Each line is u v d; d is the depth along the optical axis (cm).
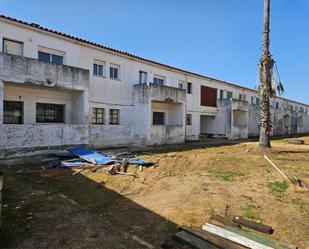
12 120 1353
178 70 2402
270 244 444
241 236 470
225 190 792
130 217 575
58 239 465
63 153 1294
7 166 1080
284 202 681
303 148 1912
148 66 2125
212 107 2944
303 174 1005
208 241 450
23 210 601
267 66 1616
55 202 664
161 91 2033
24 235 477
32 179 887
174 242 454
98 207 634
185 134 2417
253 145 2136
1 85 1145
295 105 5266
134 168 1093
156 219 566
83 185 828
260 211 620
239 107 3014
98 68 1773
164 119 2341
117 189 793
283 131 4116
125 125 1928
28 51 1377
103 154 1405
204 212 609
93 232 496
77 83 1462
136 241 464
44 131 1299
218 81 2984
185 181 901
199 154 1545
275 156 1460
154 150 1727
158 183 870
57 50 1515
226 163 1248
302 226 538
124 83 1925
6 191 745
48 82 1318
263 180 911
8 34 1298
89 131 1670
